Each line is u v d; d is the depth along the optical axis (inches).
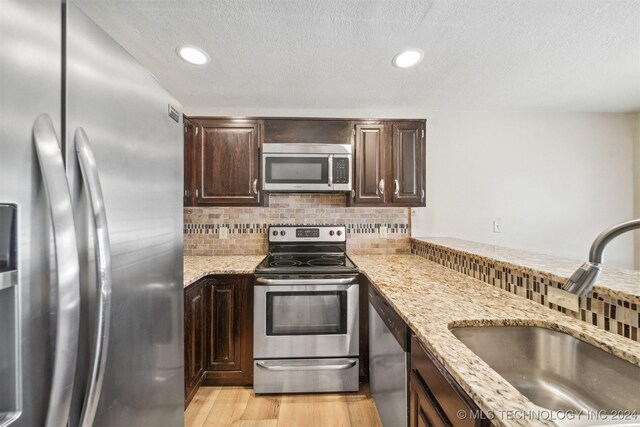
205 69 73.0
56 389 21.6
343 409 70.9
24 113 20.6
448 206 103.8
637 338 32.9
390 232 103.0
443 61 69.7
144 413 34.3
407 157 91.0
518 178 104.5
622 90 86.5
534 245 104.3
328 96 90.5
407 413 44.4
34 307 21.0
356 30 57.6
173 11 52.0
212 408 71.2
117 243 29.0
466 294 52.1
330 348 76.5
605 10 52.1
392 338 52.4
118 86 29.5
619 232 24.9
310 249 99.4
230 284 79.7
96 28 26.7
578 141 104.9
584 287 26.2
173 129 41.8
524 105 98.7
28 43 20.9
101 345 24.7
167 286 40.0
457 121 103.7
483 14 53.2
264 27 56.5
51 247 21.9
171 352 41.3
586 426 20.8
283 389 76.0
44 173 21.1
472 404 26.6
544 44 62.8
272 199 101.4
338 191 90.0
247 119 88.8
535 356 39.7
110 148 28.3
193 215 100.3
